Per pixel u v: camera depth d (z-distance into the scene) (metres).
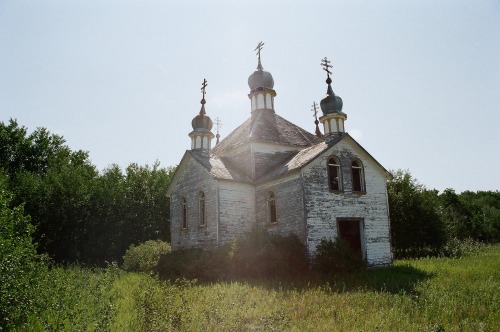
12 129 46.50
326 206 22.23
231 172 25.62
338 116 25.36
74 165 51.31
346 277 18.67
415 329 9.78
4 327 9.75
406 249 36.44
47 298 11.34
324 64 27.09
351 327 10.05
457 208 57.47
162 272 22.47
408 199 36.28
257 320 10.70
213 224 23.98
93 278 18.81
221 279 19.38
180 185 28.86
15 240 11.93
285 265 19.62
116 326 9.83
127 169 48.12
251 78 32.19
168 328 9.35
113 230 40.47
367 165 24.83
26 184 36.72
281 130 29.38
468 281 16.84
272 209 24.31
